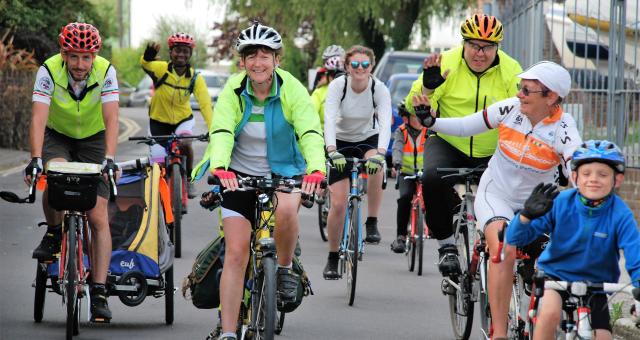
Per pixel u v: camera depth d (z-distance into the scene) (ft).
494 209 36.06
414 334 44.34
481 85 41.55
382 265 62.54
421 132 60.85
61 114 42.57
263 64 34.83
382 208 88.48
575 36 78.02
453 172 41.16
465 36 40.73
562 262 30.22
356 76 55.88
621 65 74.43
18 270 55.16
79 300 41.19
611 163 28.45
